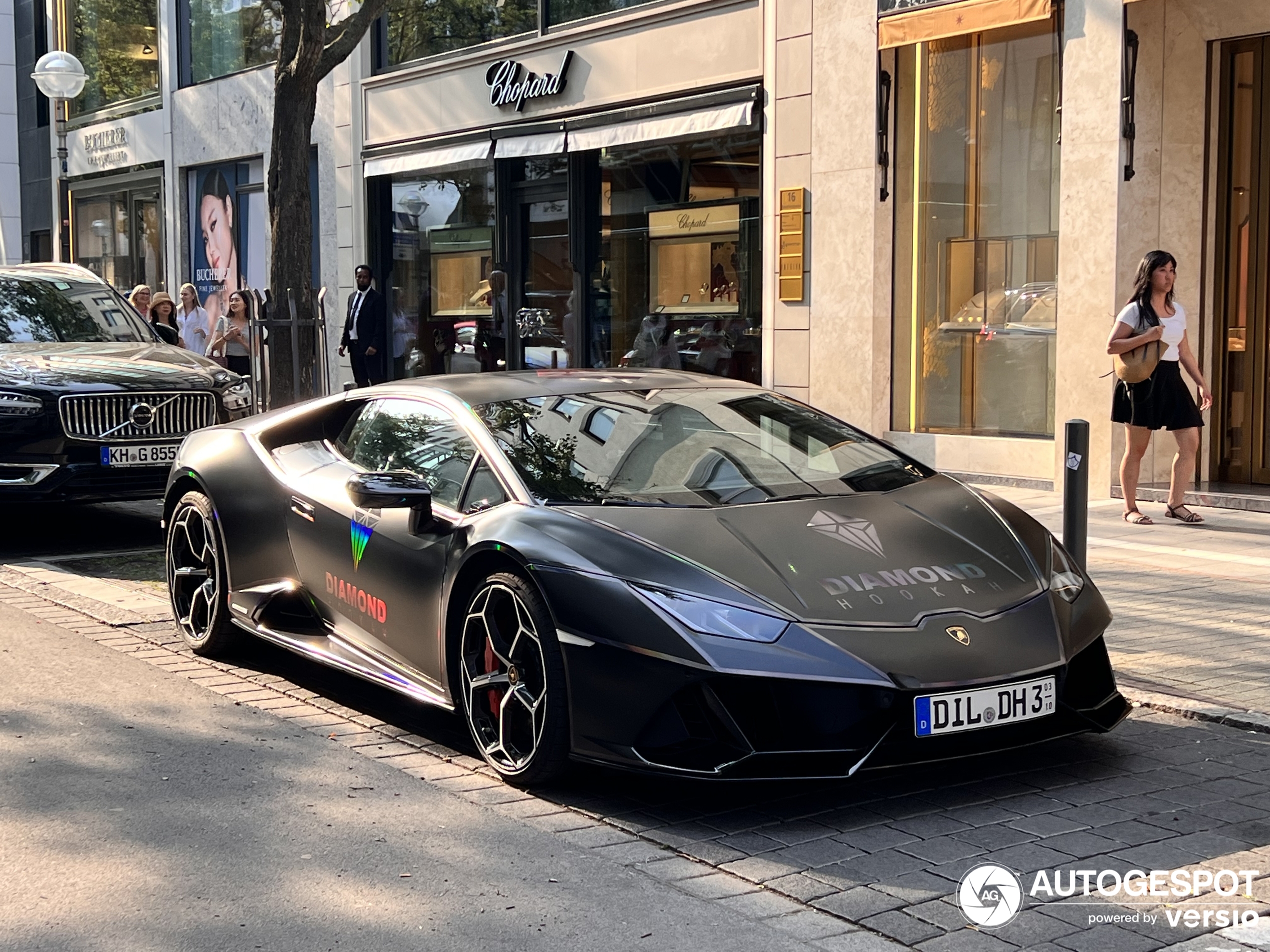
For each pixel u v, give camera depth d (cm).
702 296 1430
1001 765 461
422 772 462
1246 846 385
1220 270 1028
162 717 529
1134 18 1017
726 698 395
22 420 889
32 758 475
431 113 1747
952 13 1127
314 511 557
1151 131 1023
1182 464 932
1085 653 449
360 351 1692
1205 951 318
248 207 2181
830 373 1270
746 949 320
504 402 527
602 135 1477
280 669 610
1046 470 1114
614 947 322
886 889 356
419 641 492
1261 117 998
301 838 397
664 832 402
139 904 350
